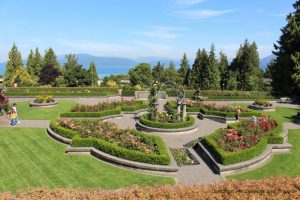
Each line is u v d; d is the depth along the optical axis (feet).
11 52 244.83
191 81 222.69
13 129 86.33
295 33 167.73
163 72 286.66
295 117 116.47
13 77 215.10
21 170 57.47
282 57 174.60
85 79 216.33
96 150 65.26
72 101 145.89
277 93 170.30
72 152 66.28
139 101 126.31
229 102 158.71
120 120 107.86
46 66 224.33
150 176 56.29
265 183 39.27
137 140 67.36
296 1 173.88
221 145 64.64
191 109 120.16
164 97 167.94
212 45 211.41
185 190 37.14
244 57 214.69
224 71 239.50
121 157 60.70
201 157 68.74
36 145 72.02
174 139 84.53
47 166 59.57
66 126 78.79
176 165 58.29
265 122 82.58
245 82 211.82
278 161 67.56
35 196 34.60
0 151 67.62
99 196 34.99
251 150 63.00
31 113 112.68
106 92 172.55
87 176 55.47
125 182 53.42
